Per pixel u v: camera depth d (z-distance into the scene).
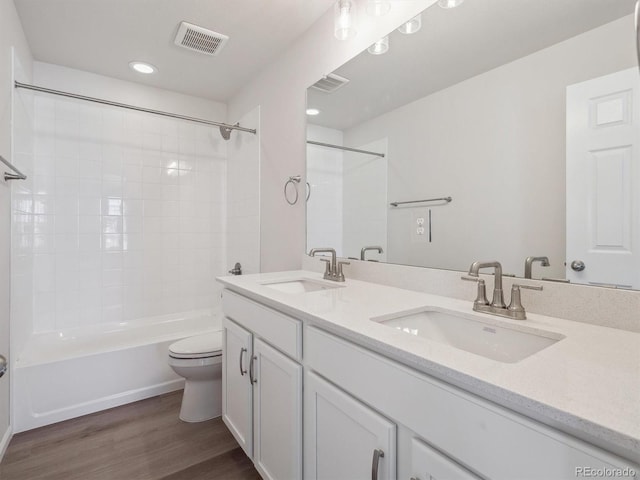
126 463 1.53
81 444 1.66
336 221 1.81
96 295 2.56
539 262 1.02
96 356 1.96
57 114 2.41
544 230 1.01
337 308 1.06
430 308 1.13
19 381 1.75
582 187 0.93
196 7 1.79
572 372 0.60
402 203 1.47
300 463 1.10
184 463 1.54
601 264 0.89
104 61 2.36
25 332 2.08
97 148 2.56
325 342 0.97
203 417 1.88
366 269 1.63
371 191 1.62
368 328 0.85
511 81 1.10
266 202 2.44
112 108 2.61
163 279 2.84
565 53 0.97
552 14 1.00
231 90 2.85
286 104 2.19
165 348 2.19
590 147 0.91
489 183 1.16
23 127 2.01
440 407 0.65
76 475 1.45
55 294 2.40
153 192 2.79
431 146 1.35
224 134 2.97
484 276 1.15
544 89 1.01
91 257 2.54
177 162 2.90
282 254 2.26
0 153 1.57
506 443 0.55
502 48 1.12
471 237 1.21
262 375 1.32
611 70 0.88
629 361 0.65
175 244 2.89
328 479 0.97
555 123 0.99
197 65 2.41
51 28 1.96
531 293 1.02
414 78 1.41
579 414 0.46
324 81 1.87
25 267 2.09
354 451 0.86
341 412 0.91
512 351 0.92
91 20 1.89
